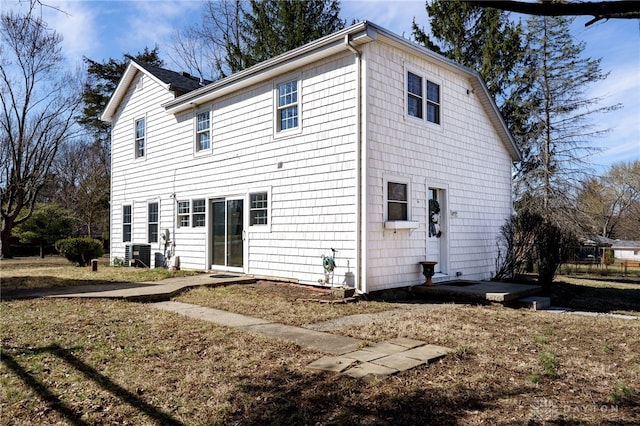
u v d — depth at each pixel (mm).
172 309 7172
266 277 10227
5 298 7996
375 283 8391
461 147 11211
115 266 14969
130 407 3377
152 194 14414
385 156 8727
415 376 3977
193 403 3443
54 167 28469
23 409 3330
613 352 4914
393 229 8836
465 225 11188
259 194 10617
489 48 19547
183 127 13172
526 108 19922
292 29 21156
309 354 4637
